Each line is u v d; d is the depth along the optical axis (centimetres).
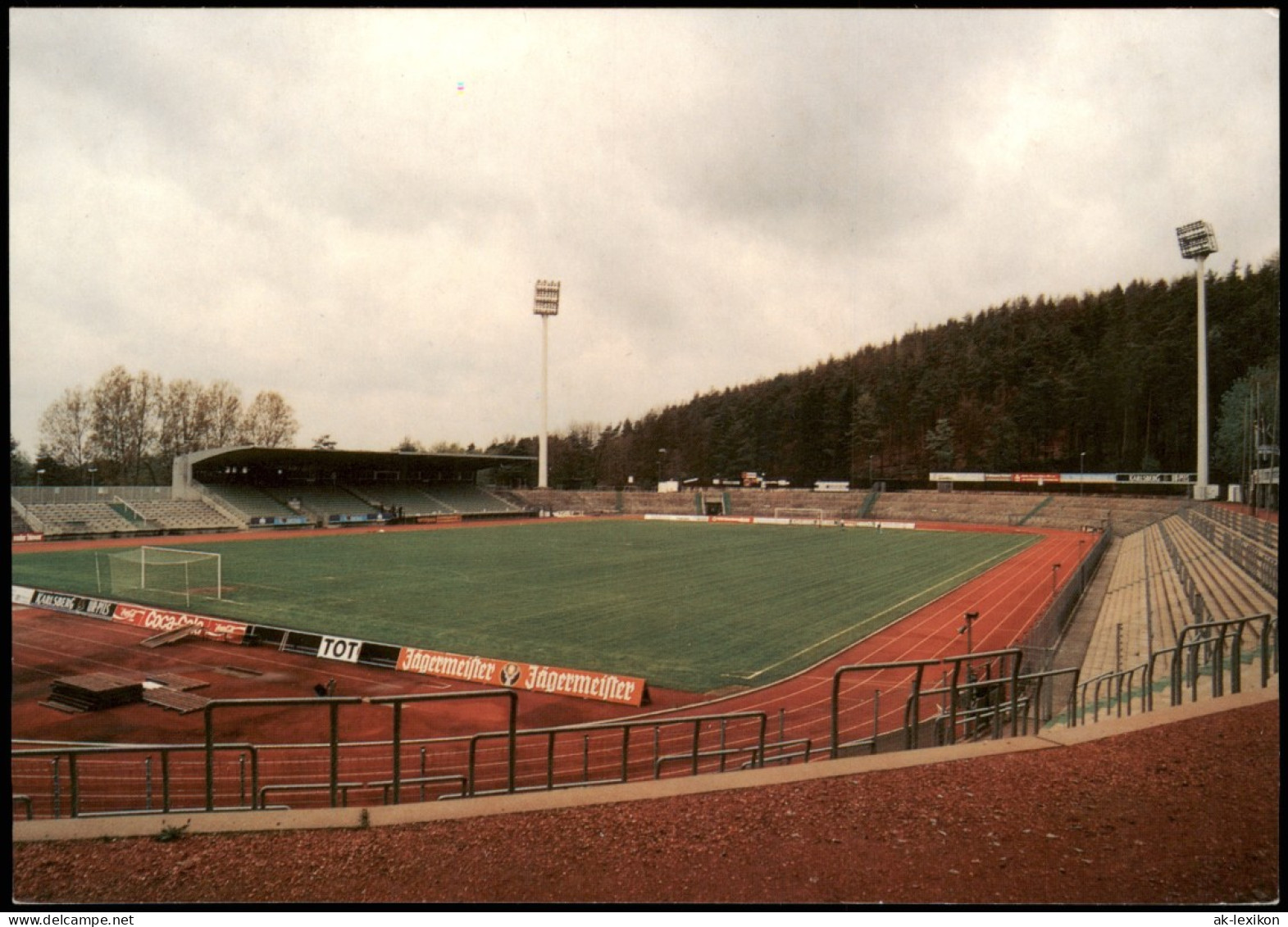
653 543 6084
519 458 8212
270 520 6900
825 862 486
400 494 8712
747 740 1591
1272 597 1975
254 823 559
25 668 2189
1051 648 1930
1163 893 441
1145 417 9206
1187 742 695
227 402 8844
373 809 580
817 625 2811
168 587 3538
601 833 536
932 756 673
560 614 2986
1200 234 6172
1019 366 10756
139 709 1812
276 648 2417
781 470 12775
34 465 7206
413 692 2017
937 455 11131
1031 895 440
